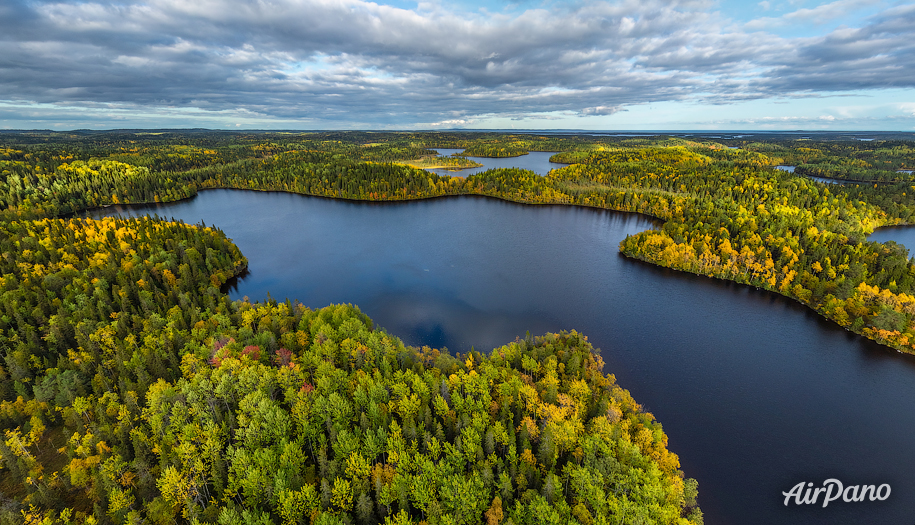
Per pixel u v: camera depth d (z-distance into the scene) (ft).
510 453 286.87
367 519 251.60
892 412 401.49
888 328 499.10
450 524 242.58
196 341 428.97
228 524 234.58
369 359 385.70
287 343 419.74
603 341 522.47
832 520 294.25
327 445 310.45
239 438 302.25
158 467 284.41
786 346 510.17
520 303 627.46
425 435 299.79
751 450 356.18
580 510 248.11
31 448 320.09
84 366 383.86
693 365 473.26
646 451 299.17
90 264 617.21
